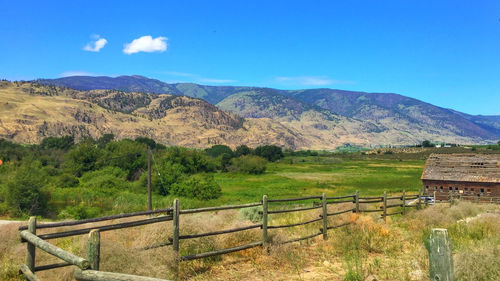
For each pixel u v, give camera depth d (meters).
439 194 40.88
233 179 82.44
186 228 7.52
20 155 83.06
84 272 3.63
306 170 110.62
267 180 81.12
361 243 9.22
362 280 6.30
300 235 10.59
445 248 3.27
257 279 6.62
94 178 60.41
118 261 5.45
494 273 5.25
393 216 17.61
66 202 48.81
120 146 78.19
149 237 6.84
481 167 39.66
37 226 5.42
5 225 7.71
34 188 41.91
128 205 45.38
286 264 7.59
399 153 183.00
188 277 6.71
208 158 96.75
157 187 56.56
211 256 7.80
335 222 11.92
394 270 6.83
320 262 7.77
